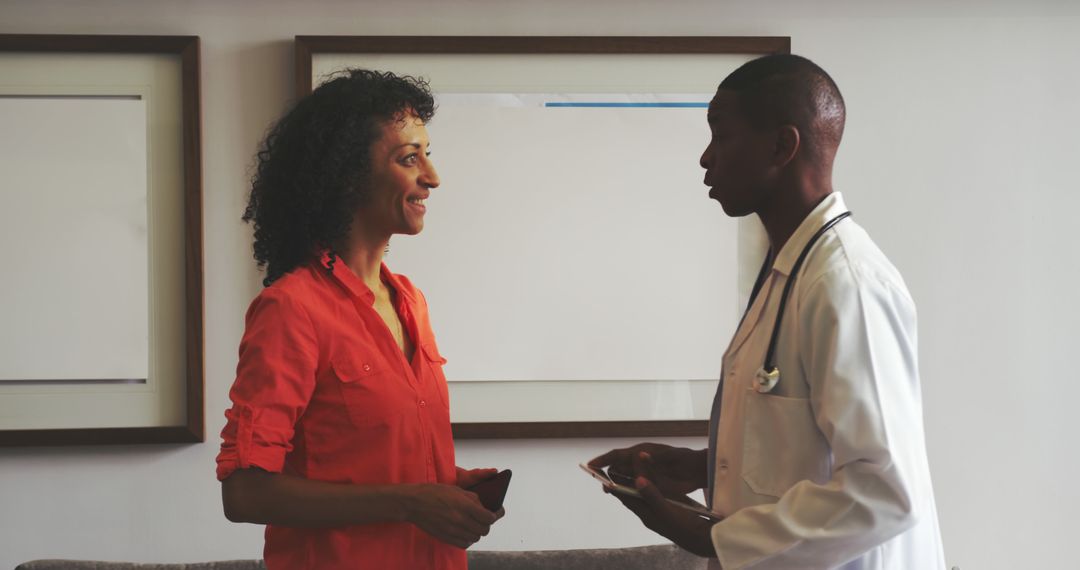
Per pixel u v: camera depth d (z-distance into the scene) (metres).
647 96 2.42
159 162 2.34
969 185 2.48
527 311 2.41
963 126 2.48
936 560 1.40
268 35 2.38
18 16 2.33
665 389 2.44
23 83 2.32
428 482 1.43
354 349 1.39
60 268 2.32
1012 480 2.49
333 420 1.38
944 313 2.48
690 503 1.60
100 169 2.33
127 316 2.34
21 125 2.32
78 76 2.33
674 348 2.43
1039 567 2.49
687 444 2.46
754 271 2.44
